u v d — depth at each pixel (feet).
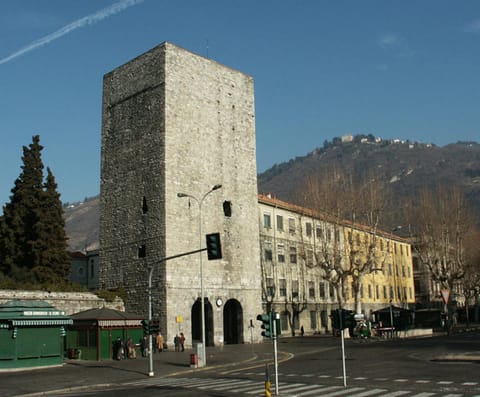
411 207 254.06
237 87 193.88
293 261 237.45
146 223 167.12
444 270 238.68
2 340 113.80
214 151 180.65
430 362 102.99
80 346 135.95
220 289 172.86
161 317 156.66
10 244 175.32
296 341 190.60
